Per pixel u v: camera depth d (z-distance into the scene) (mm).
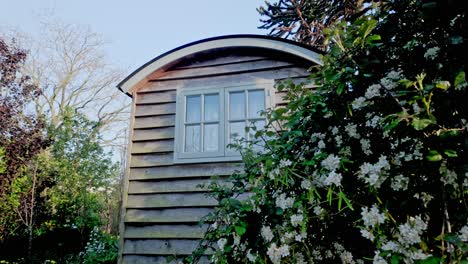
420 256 1050
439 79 1278
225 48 3586
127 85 3609
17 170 6199
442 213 1146
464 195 1138
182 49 3629
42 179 6594
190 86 3633
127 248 3180
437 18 1388
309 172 1530
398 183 1222
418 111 1136
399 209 1236
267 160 1597
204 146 3434
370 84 1495
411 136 1205
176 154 3367
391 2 1624
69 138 7719
